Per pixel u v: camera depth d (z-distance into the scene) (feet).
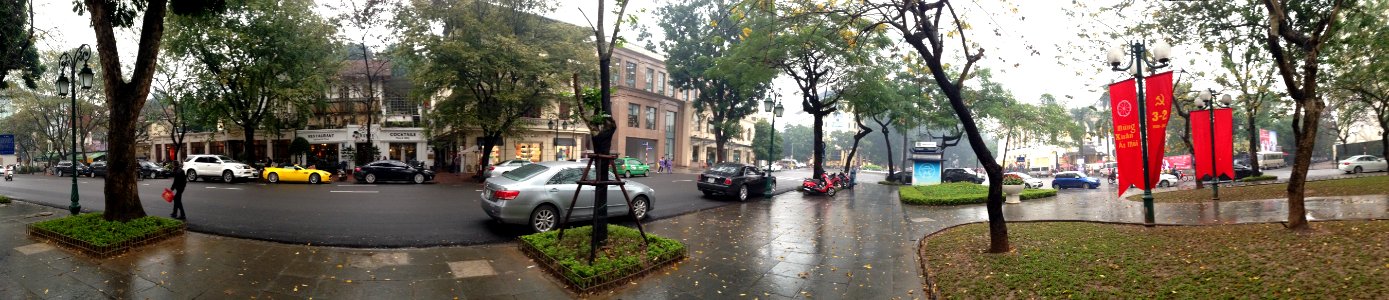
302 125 116.88
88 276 20.54
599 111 25.11
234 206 43.86
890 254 28.19
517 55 82.02
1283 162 151.02
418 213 41.24
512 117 87.71
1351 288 16.61
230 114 96.43
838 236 33.88
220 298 18.49
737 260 26.27
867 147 270.87
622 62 147.43
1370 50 46.73
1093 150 229.45
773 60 66.39
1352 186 52.75
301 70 96.63
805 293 20.83
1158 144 33.45
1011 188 55.67
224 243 27.17
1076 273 20.88
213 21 81.00
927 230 36.65
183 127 112.98
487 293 19.99
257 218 37.01
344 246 27.40
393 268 23.08
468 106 90.38
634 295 20.10
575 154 133.59
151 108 136.46
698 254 27.40
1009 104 109.09
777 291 21.04
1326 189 52.80
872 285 22.03
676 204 52.80
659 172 133.90
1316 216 33.60
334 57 107.04
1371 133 148.36
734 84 80.12
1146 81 34.55
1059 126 115.24
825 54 66.69
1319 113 27.35
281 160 130.31
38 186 68.28
